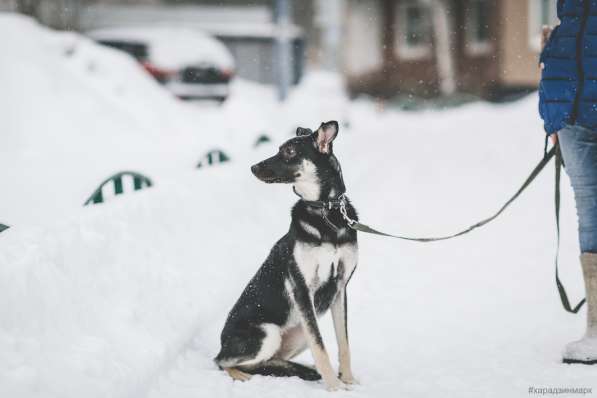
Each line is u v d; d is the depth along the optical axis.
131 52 37.22
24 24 26.06
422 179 17.44
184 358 7.02
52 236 7.16
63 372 5.57
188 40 35.22
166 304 7.55
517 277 9.55
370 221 13.11
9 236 7.05
